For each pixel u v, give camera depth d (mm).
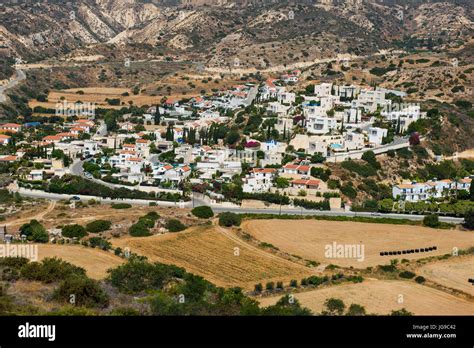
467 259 193875
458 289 167625
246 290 166000
